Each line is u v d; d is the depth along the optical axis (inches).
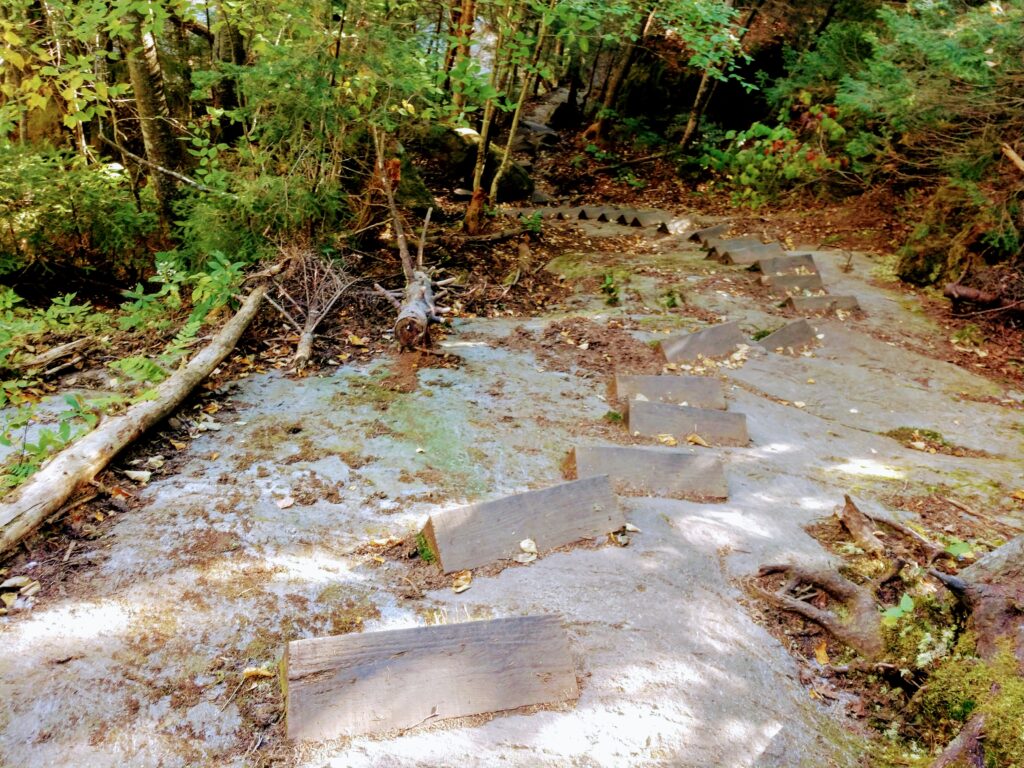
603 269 283.0
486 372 177.8
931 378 192.9
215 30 304.8
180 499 116.0
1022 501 128.4
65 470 110.7
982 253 247.3
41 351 179.6
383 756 70.4
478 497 122.3
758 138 490.3
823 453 147.9
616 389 167.2
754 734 76.5
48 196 232.8
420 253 253.3
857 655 88.9
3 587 91.4
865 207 360.2
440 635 79.7
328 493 120.2
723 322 223.9
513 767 69.9
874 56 317.7
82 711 74.0
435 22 292.2
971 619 83.5
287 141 240.4
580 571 101.6
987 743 69.7
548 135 603.5
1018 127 257.8
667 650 87.4
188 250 235.5
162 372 157.3
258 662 82.5
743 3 528.7
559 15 257.8
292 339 194.1
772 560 106.6
